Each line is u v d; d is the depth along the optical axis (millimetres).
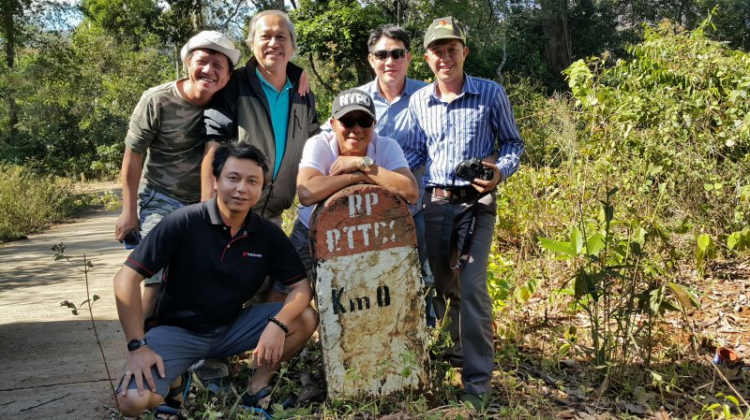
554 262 6246
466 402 3623
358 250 3736
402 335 3797
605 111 7207
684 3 40781
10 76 33188
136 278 3555
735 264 6539
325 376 3732
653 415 3859
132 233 4445
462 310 3844
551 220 7012
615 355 4336
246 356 4520
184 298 3686
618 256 4582
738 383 4375
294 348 3883
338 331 3715
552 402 3955
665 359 4617
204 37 4172
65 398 3750
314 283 3748
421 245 4512
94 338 4859
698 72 7629
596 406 3904
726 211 6691
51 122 38906
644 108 7113
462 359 4316
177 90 4316
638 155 6938
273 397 3965
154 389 3453
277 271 3842
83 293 6652
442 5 29359
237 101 4316
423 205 4199
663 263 5961
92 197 22750
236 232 3668
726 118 7125
